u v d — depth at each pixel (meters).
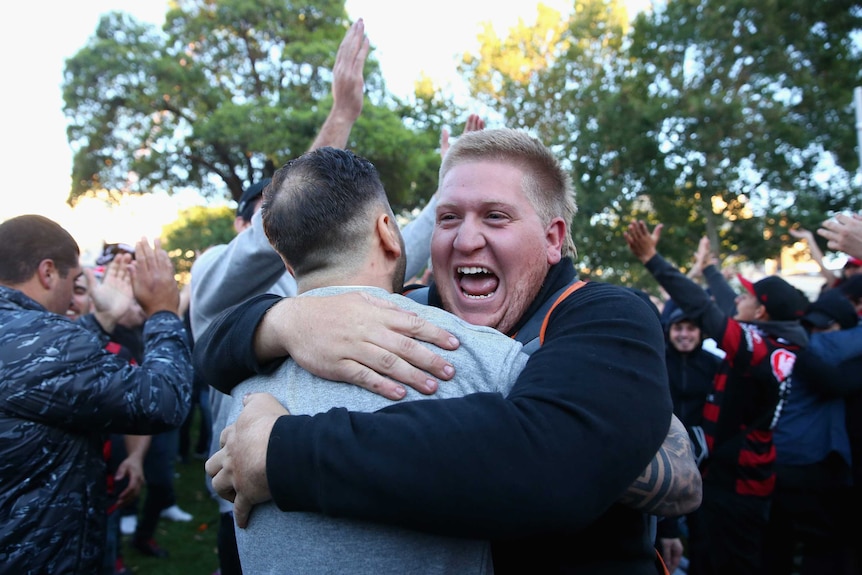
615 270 18.56
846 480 3.00
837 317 3.29
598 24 22.41
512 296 1.20
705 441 2.92
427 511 0.78
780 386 2.76
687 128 16.02
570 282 1.26
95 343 1.77
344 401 0.92
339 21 21.23
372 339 0.92
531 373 0.91
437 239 1.25
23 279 1.92
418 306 1.02
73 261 2.04
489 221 1.19
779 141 15.29
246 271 1.87
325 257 1.08
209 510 5.05
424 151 21.36
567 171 1.30
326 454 0.81
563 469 0.80
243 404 1.00
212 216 26.47
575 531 0.81
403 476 0.78
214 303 2.01
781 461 3.10
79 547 1.75
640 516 1.04
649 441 0.87
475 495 0.77
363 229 1.07
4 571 1.61
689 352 3.52
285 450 0.84
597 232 17.83
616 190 17.02
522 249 1.18
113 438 2.97
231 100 20.34
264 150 17.42
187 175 20.83
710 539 2.88
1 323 1.73
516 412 0.83
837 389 2.92
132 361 2.86
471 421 0.81
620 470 0.84
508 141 1.22
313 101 19.88
